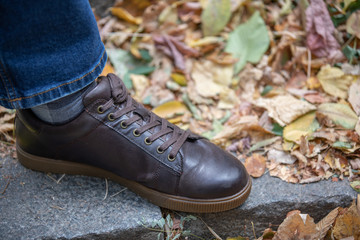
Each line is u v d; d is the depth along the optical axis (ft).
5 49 2.19
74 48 2.42
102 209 2.91
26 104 2.40
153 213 2.88
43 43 2.29
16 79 2.30
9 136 3.64
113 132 2.77
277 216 3.10
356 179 3.20
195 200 2.77
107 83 2.74
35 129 2.80
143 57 4.69
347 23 4.34
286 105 3.80
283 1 4.93
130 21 5.02
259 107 4.01
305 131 3.60
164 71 4.60
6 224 2.75
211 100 4.33
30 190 3.03
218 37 4.83
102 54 2.68
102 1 5.04
